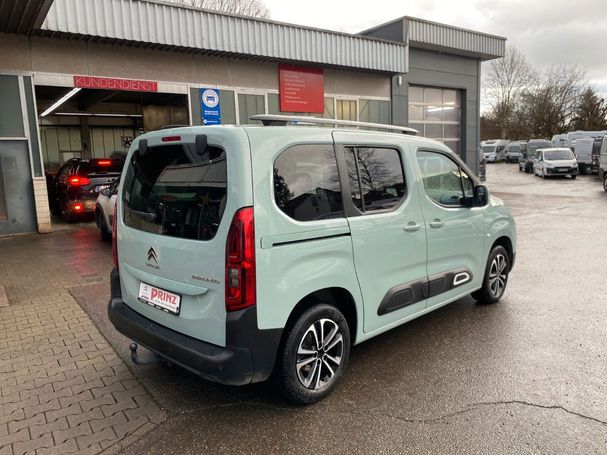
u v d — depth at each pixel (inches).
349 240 132.0
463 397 130.5
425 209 160.7
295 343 121.3
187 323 120.3
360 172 139.6
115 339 173.2
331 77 593.9
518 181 1007.6
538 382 138.3
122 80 440.1
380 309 145.0
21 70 390.0
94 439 114.0
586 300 214.1
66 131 770.8
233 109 514.6
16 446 111.3
